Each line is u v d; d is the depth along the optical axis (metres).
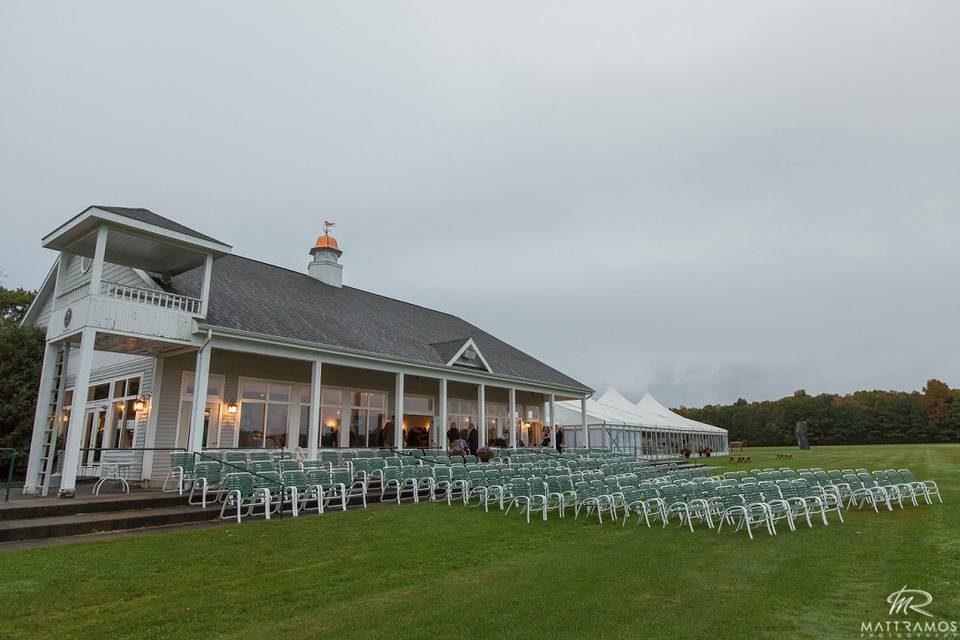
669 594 5.74
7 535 7.67
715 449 43.94
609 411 36.31
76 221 11.73
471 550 8.09
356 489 13.39
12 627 4.68
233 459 13.31
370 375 20.50
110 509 9.71
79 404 10.58
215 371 15.54
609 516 11.30
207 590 5.87
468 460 17.58
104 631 4.67
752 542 8.66
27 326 18.44
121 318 11.45
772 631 4.64
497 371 23.53
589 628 4.70
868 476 13.83
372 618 4.98
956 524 10.23
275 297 18.34
